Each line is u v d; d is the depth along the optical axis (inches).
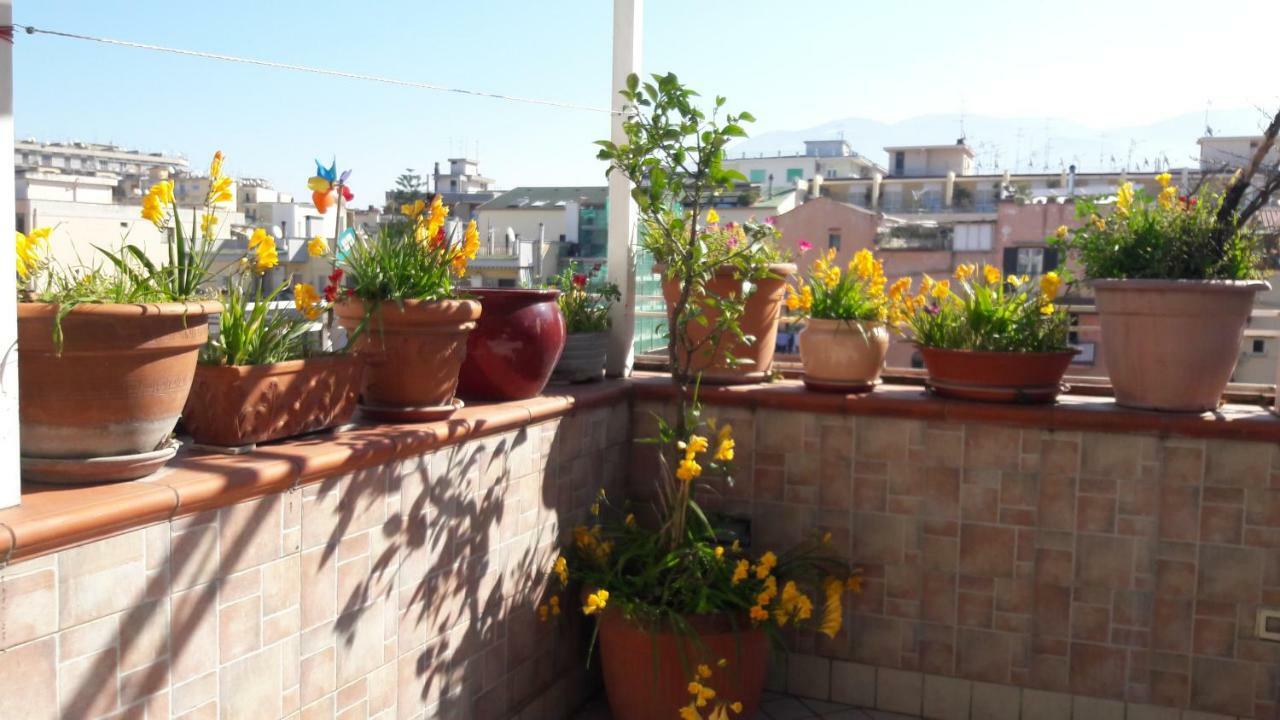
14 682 65.3
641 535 143.6
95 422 74.0
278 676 88.1
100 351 72.1
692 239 135.9
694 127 130.6
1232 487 128.6
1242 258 127.7
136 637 73.9
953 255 419.5
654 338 192.9
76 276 80.0
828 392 148.4
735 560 140.9
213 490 78.2
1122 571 134.0
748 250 144.3
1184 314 124.5
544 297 132.3
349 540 96.0
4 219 67.1
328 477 92.4
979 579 140.8
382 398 110.5
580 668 146.9
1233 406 137.7
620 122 158.2
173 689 77.3
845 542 147.4
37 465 74.0
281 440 96.3
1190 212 130.9
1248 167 124.5
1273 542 127.6
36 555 66.1
